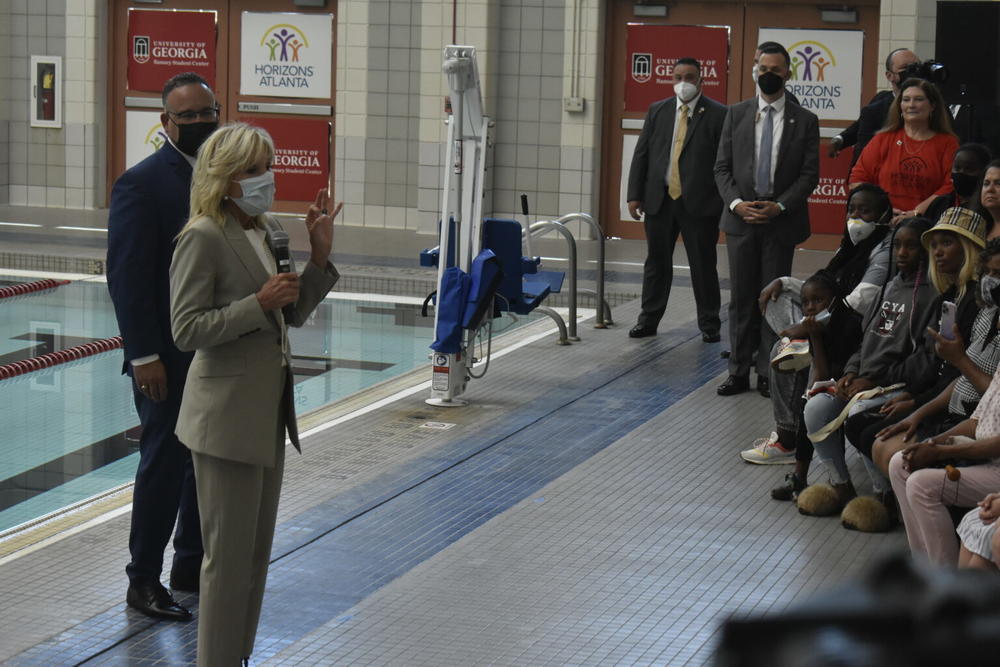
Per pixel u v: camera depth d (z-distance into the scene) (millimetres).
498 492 5441
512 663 3643
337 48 14594
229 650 3439
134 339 3949
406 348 9422
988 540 3637
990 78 7676
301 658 3693
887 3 12586
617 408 7012
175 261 3398
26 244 12711
